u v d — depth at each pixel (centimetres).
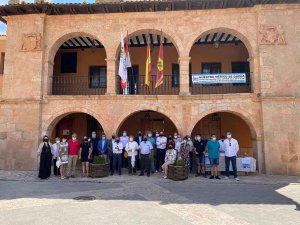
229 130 1652
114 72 1362
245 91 1591
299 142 1226
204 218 606
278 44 1287
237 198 788
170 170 1094
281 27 1296
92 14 1388
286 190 900
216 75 1330
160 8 1348
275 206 704
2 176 1167
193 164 1295
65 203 732
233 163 1110
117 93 1422
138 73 1691
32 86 1371
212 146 1116
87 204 722
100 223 570
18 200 765
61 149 1121
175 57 1673
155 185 977
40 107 1360
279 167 1218
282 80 1266
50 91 1409
